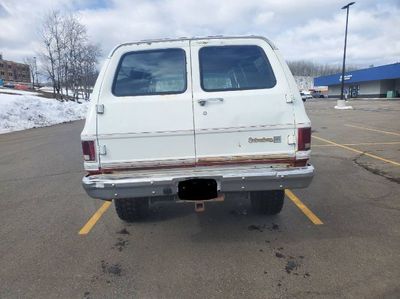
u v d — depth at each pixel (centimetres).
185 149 406
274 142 407
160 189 398
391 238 455
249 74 421
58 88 4834
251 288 354
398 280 359
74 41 5044
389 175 758
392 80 5966
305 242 450
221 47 425
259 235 474
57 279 382
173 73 418
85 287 365
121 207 507
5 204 646
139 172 409
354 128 1650
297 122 405
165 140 405
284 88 409
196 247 446
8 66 14212
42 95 5644
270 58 420
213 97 404
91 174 410
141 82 418
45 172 900
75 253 442
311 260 404
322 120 2116
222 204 590
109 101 406
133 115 403
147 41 425
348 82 6681
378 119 2080
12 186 770
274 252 426
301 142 406
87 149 405
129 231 503
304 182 403
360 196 625
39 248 459
